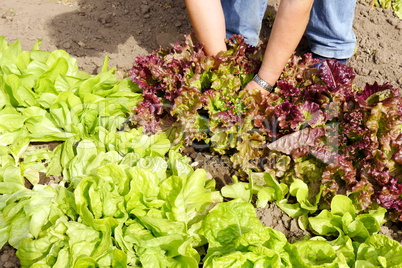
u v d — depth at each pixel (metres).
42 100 1.66
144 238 1.36
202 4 1.58
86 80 1.64
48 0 2.24
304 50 2.05
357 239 1.44
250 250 1.31
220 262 1.29
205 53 1.69
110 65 1.95
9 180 1.51
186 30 2.14
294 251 1.32
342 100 1.52
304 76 1.62
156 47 2.05
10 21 2.10
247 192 1.51
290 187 1.50
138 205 1.39
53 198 1.45
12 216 1.43
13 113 1.65
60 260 1.31
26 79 1.67
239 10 1.87
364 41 2.13
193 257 1.33
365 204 1.45
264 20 2.22
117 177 1.42
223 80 1.59
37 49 1.80
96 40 2.05
